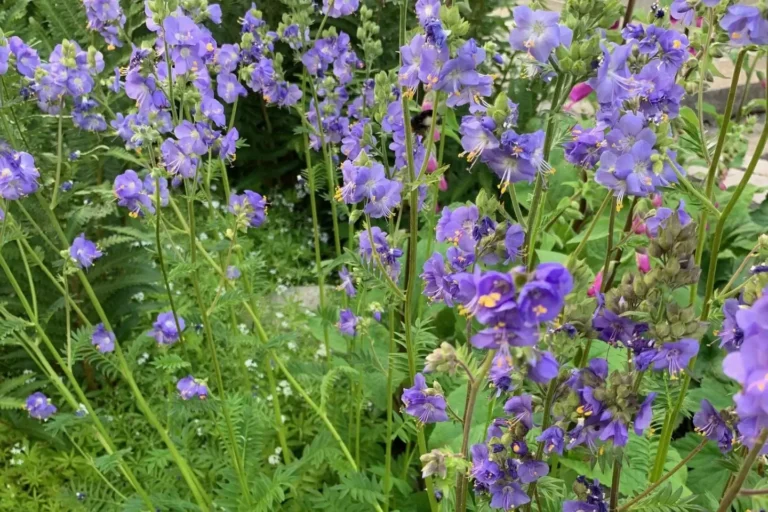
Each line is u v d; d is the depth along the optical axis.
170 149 0.60
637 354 0.44
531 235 0.50
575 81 0.46
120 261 0.94
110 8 0.66
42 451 0.87
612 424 0.43
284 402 0.92
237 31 1.31
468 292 0.39
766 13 0.46
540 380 0.39
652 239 0.45
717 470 0.68
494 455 0.46
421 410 0.50
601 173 0.50
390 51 1.27
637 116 0.49
